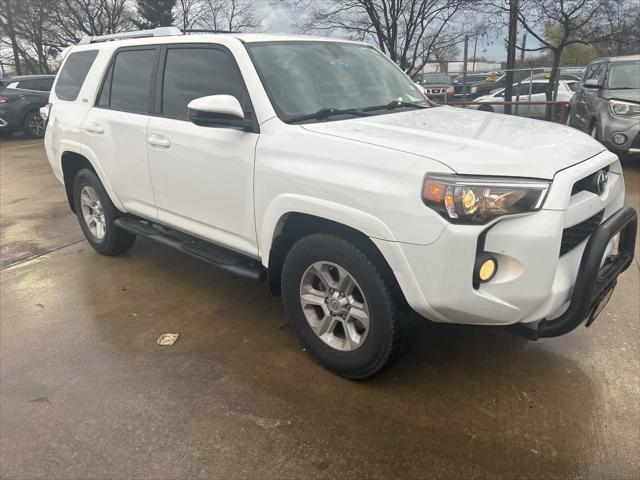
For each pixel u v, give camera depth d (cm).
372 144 264
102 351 340
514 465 240
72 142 470
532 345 333
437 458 245
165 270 468
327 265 289
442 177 235
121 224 448
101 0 2236
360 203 255
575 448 249
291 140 292
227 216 339
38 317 387
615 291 400
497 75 1958
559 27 1334
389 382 299
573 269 259
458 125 305
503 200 230
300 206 281
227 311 390
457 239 232
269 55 338
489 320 247
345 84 357
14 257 509
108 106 439
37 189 802
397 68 427
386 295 263
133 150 403
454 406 279
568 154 262
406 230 242
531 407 277
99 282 446
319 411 278
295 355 330
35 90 1429
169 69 381
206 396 292
